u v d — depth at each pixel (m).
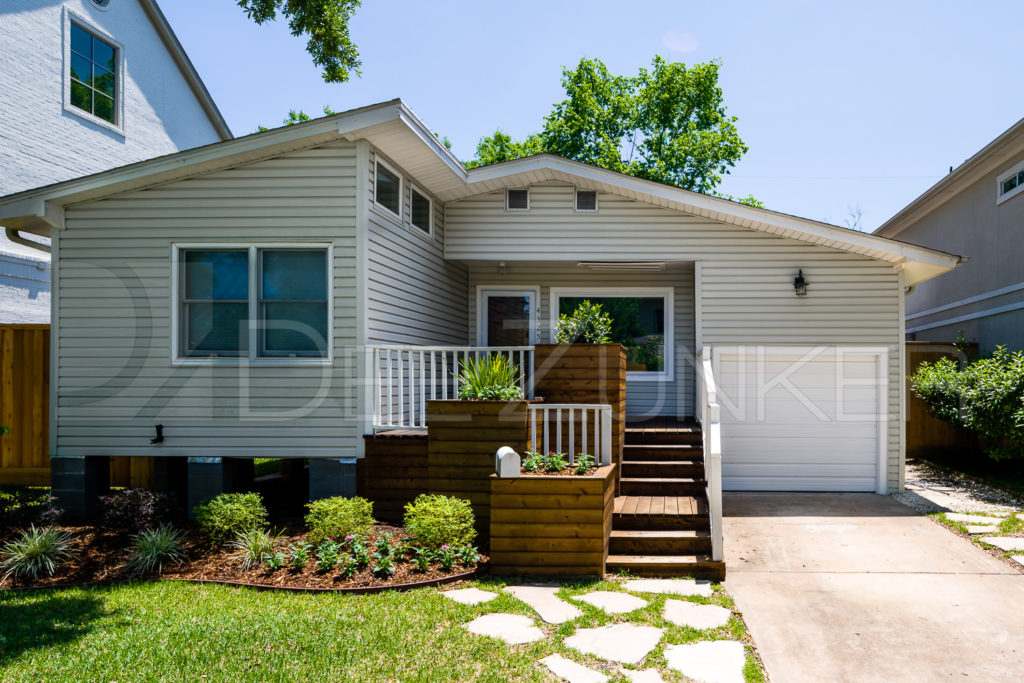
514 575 5.80
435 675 3.80
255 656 4.03
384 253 7.90
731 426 9.80
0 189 10.20
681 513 6.64
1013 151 11.84
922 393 11.84
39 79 10.91
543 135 25.17
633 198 9.72
